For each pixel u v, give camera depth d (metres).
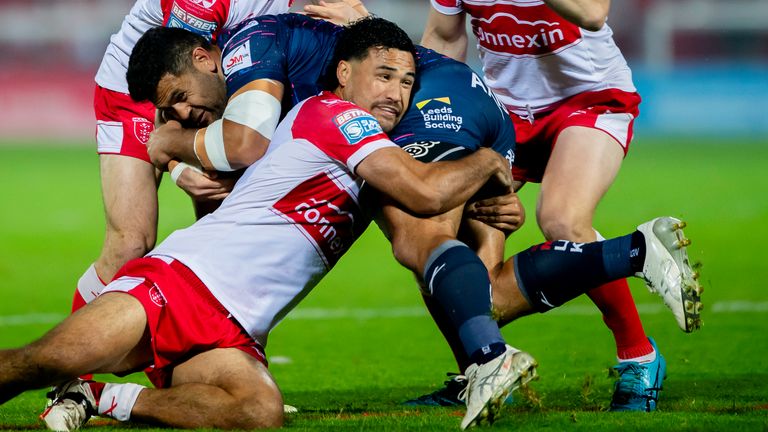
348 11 18.66
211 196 16.09
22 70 97.50
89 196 59.56
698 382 18.91
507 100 19.89
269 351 23.73
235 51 16.22
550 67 19.03
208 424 13.97
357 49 15.73
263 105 15.47
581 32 18.59
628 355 16.55
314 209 14.95
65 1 97.75
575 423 13.77
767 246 39.81
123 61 19.84
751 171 68.25
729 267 35.16
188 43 15.88
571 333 25.27
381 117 15.65
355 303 30.62
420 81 16.53
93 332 13.63
